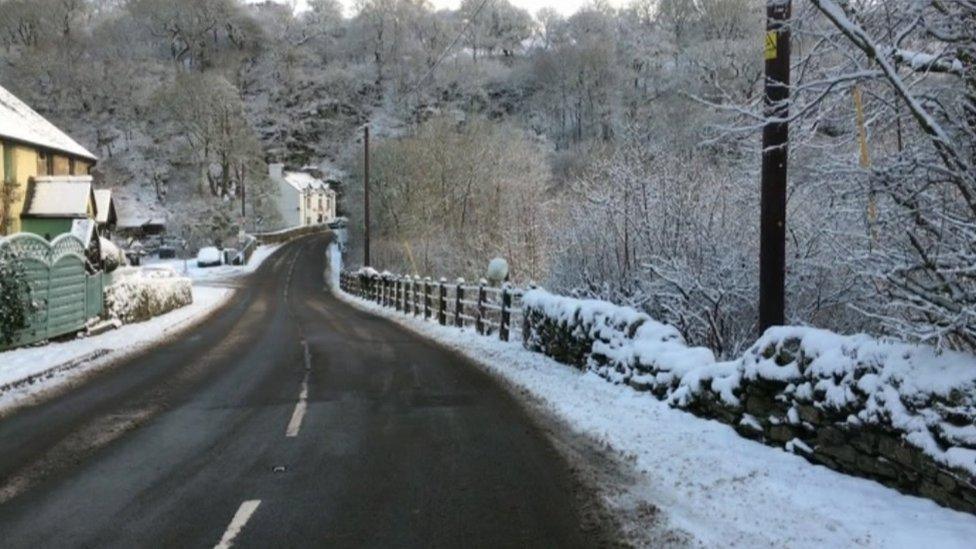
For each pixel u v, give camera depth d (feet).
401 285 89.92
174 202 299.17
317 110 465.06
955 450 15.06
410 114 402.31
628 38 295.48
